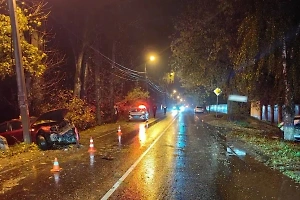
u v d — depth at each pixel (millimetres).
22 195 7227
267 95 17453
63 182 8320
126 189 7539
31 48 15398
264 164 10695
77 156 12414
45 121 15453
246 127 25688
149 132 22188
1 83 21594
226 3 15820
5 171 9836
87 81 32688
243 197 6930
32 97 20406
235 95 24188
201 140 17531
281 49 14305
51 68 24547
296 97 15953
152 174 9125
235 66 16312
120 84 42812
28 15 16734
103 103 35188
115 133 21766
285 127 15891
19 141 15062
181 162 10984
